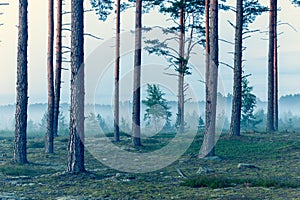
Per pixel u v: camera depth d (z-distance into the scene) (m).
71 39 16.89
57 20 29.84
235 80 29.12
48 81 25.78
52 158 23.38
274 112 40.75
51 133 25.53
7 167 18.95
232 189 14.16
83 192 13.97
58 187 14.88
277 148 25.11
